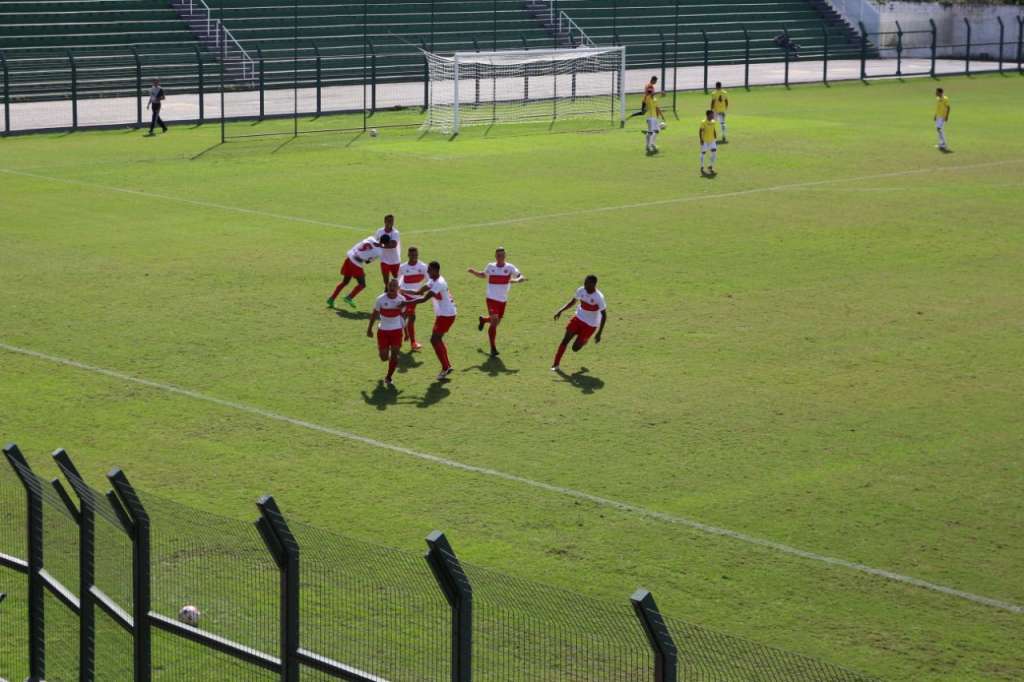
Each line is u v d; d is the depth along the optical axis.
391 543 30.81
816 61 173.62
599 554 30.36
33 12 136.25
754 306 53.91
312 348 47.84
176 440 38.16
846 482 35.03
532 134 111.31
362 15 152.25
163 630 20.78
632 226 71.12
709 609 27.58
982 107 129.25
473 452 37.25
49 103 124.62
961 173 89.44
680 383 43.75
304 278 58.91
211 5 146.38
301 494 34.03
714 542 31.09
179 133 110.62
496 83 135.38
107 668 21.47
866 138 106.62
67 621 22.81
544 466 36.16
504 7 162.62
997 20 178.88
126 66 132.12
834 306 53.97
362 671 19.09
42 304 53.91
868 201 78.81
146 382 43.66
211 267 61.00
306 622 20.81
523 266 61.28
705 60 142.00
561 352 45.06
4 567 26.03
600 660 17.77
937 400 42.06
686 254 64.00
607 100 130.75
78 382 43.59
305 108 126.75
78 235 68.31
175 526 23.77
